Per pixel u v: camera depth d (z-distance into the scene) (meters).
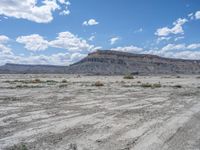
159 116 13.73
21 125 11.48
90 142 8.81
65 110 15.65
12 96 23.72
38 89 32.50
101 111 15.31
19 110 15.59
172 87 37.00
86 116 13.64
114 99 21.66
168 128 10.94
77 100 20.78
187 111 15.51
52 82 50.84
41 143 8.68
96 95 24.94
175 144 8.64
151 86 38.19
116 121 12.34
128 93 27.27
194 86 39.78
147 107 17.09
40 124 11.70
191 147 8.33
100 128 10.88
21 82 50.19
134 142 8.84
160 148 8.20
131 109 16.16
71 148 8.13
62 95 24.81
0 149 7.97
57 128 10.89
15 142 8.80
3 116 13.62
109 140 9.07
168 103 19.25
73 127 11.08
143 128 10.90
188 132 10.29
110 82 51.97
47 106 17.31
